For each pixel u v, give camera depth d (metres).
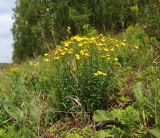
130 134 4.54
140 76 5.82
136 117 4.69
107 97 5.40
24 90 5.66
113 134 4.51
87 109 5.27
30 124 4.94
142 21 6.11
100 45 5.45
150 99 4.92
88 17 26.00
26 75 6.56
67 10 27.33
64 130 5.07
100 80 5.29
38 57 8.11
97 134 4.54
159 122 4.54
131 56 6.80
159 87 5.02
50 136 4.94
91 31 7.67
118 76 5.75
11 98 5.65
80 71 5.34
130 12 6.60
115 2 17.38
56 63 5.48
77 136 4.70
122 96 5.46
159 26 5.93
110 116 4.84
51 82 5.79
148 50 6.76
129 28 9.40
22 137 4.66
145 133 4.45
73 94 5.33
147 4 6.15
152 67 5.91
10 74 6.92
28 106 5.11
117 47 6.72
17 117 5.00
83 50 5.36
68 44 5.55
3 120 5.23
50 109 5.29
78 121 5.15
